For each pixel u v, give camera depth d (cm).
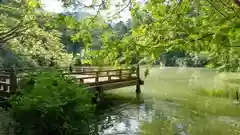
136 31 247
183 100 1299
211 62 241
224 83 1892
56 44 1795
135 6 248
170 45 207
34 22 1002
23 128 591
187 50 204
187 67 3581
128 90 1593
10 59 1495
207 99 1327
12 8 1125
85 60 245
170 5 237
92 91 1054
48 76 662
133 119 928
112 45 215
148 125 851
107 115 965
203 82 1997
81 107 617
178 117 964
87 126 665
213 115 990
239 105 1172
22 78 771
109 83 1194
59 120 588
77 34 239
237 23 162
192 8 209
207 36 182
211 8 187
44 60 1792
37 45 1741
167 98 1352
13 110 597
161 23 224
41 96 580
